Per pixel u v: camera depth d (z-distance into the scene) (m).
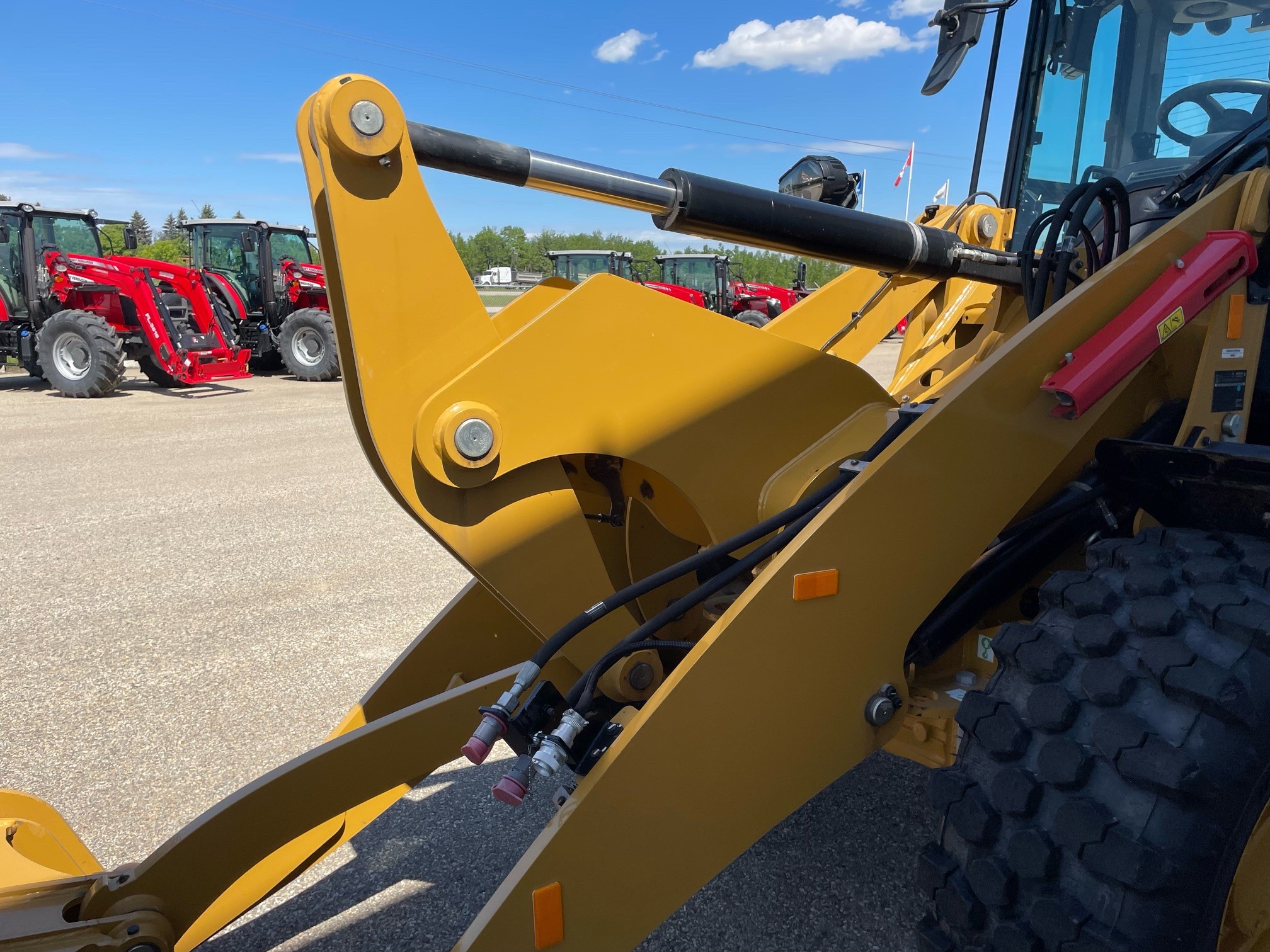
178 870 1.56
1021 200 2.81
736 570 1.55
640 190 1.60
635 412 1.63
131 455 7.71
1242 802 1.23
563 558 1.61
